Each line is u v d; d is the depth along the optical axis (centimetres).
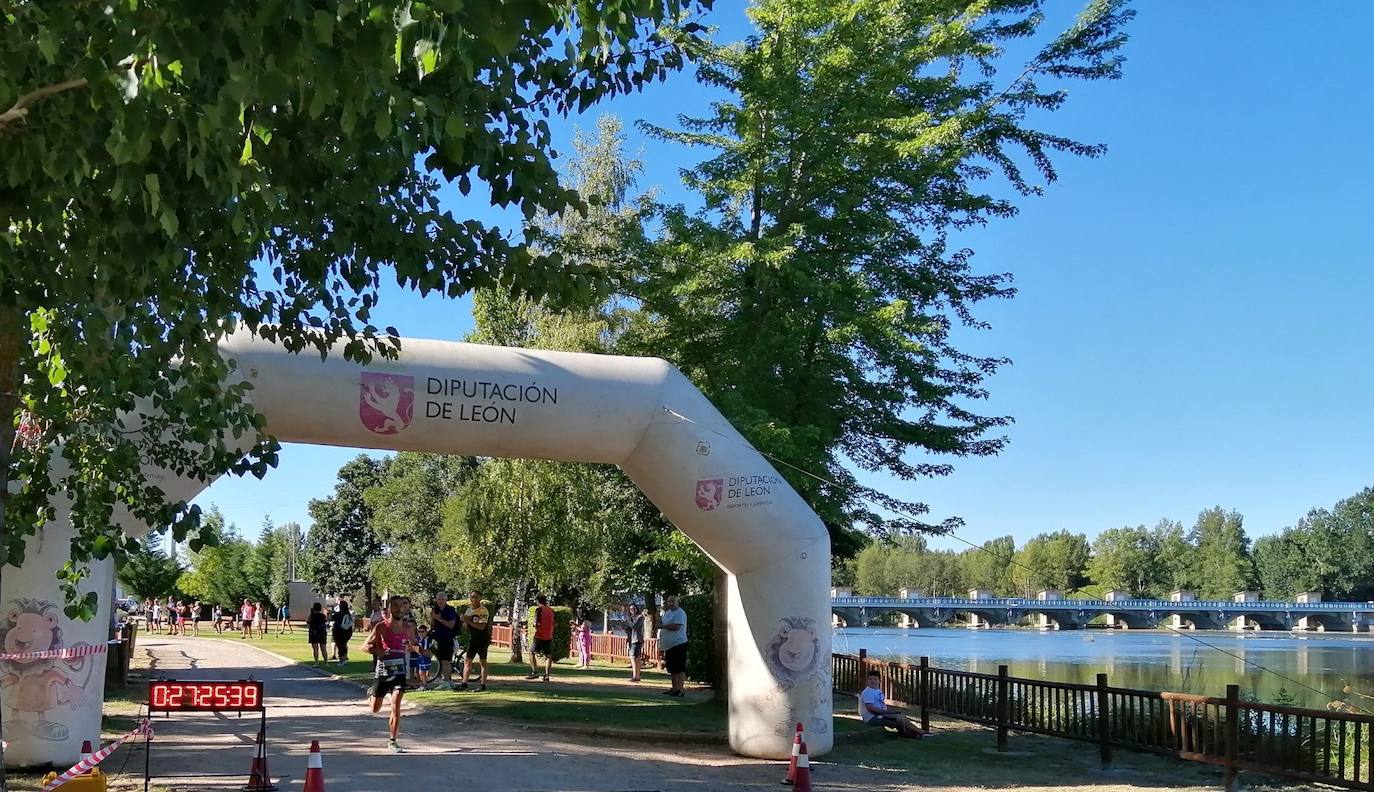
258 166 591
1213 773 1258
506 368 1183
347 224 727
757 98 1659
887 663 1788
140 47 422
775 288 1652
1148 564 13275
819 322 1650
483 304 2462
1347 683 2894
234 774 1047
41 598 1014
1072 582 13800
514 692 1853
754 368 1628
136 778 1014
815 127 1661
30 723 1009
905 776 1196
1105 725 1284
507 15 417
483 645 1894
